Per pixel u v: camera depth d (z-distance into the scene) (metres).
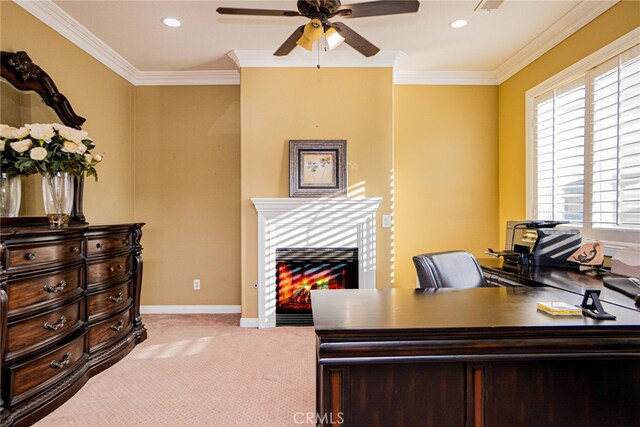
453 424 1.21
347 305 1.52
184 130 4.21
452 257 2.16
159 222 4.22
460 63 3.91
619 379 1.23
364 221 3.69
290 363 2.78
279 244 3.70
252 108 3.73
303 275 3.73
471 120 4.19
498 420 1.22
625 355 1.21
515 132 3.88
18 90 2.52
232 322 3.85
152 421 2.02
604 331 1.21
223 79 4.18
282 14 2.28
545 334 1.20
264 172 3.75
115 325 2.83
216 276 4.24
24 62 2.51
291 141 3.71
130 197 4.11
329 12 2.21
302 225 3.70
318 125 3.75
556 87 3.23
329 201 3.65
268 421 2.02
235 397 2.27
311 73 3.74
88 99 3.36
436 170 4.19
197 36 3.30
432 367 1.21
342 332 1.18
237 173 4.23
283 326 3.70
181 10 2.86
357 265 3.71
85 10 2.84
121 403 2.21
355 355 1.18
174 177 4.22
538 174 3.53
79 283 2.44
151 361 2.83
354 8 2.18
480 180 4.20
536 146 3.55
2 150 2.28
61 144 2.45
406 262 4.18
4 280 1.85
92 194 3.44
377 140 3.75
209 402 2.21
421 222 4.20
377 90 3.74
